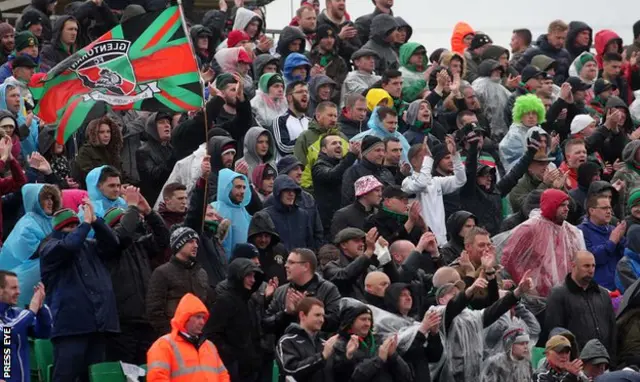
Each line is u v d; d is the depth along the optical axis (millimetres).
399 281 62875
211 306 60812
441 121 82750
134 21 67125
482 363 60750
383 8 93625
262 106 79688
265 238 64438
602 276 70812
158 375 53906
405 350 58594
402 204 67500
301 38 87812
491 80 87250
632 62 94750
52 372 59531
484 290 61625
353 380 57031
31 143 71375
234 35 86688
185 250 59844
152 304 59406
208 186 70312
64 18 81625
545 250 69250
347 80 85375
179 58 67125
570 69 93750
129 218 59844
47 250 58219
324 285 60438
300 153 75250
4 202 66875
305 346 57312
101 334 59031
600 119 89875
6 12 103688
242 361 59469
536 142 75375
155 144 72625
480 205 74438
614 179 77875
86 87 67000
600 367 61188
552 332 61781
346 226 68000
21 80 76500
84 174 68562
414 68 86188
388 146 72562
